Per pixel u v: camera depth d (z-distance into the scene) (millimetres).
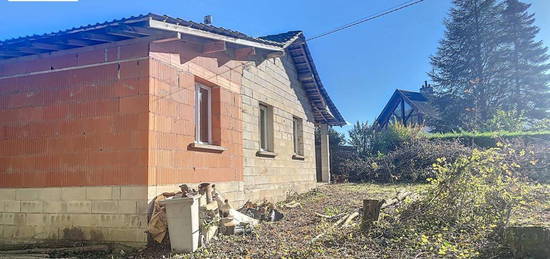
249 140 9523
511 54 28922
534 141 15852
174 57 6754
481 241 5555
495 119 20094
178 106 6758
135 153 6016
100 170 6195
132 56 6242
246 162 9289
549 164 10852
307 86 14172
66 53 6676
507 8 29062
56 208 6418
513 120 19750
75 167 6363
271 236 6602
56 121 6574
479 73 28172
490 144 17125
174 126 6602
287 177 12008
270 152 10773
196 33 6668
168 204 5719
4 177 6836
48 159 6559
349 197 11844
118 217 6027
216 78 8102
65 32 5930
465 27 28938
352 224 7090
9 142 6867
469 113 26656
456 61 28922
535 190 8531
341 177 18750
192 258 5359
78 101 6473
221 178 8047
